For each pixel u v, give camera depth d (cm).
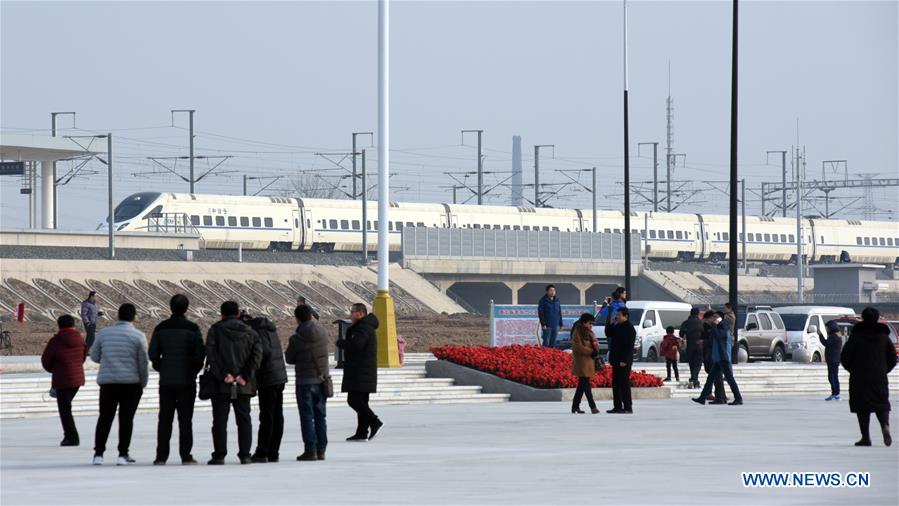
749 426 4781
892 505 2573
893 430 4616
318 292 18825
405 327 15562
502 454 3678
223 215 19575
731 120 8644
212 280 17875
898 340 9838
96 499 2678
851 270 15038
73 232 17475
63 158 17250
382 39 6700
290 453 3828
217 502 2622
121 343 3500
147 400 5588
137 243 18175
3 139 16038
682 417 5278
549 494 2738
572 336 5550
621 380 5506
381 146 6762
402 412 5597
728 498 2677
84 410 5459
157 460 3475
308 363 3597
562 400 6362
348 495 2734
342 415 5425
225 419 3481
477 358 6612
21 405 5400
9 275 15712
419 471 3222
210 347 3469
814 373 8019
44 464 3497
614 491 2791
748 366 8200
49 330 13362
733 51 8644
